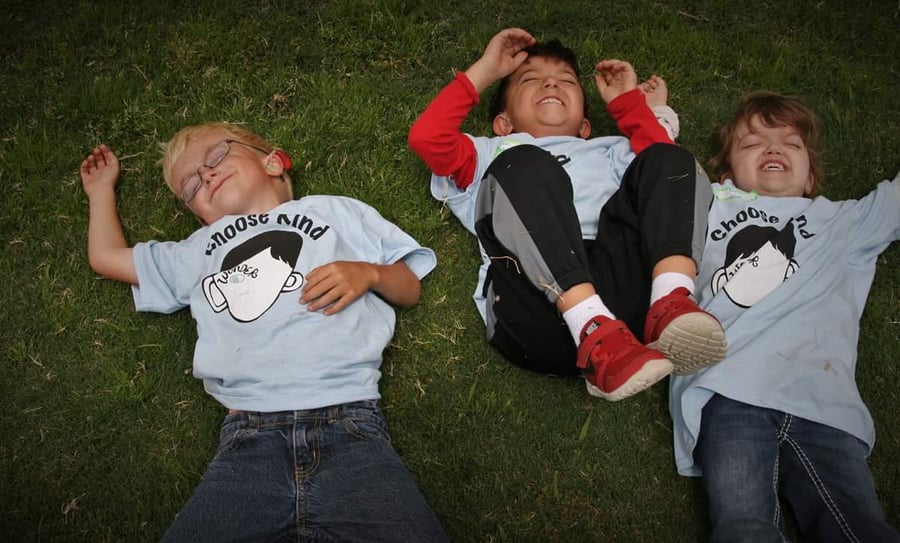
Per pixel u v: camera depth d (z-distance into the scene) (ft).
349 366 7.13
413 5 9.81
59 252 8.40
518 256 7.02
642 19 9.96
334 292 7.17
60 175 8.80
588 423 7.69
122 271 8.00
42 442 7.63
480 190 7.60
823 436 7.01
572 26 9.93
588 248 7.77
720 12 10.03
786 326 7.42
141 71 9.32
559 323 7.20
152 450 7.64
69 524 7.30
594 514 7.42
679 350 6.40
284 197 8.41
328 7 9.77
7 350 7.98
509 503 7.44
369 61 9.50
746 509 6.68
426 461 7.60
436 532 6.25
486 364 8.03
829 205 8.24
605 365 6.26
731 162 8.67
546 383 7.91
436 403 7.84
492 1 9.93
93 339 8.08
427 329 8.19
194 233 8.05
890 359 8.15
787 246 7.85
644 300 7.11
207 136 8.20
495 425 7.73
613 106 8.70
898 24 10.01
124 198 8.75
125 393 7.79
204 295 7.51
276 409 6.82
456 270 8.45
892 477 7.64
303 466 6.56
